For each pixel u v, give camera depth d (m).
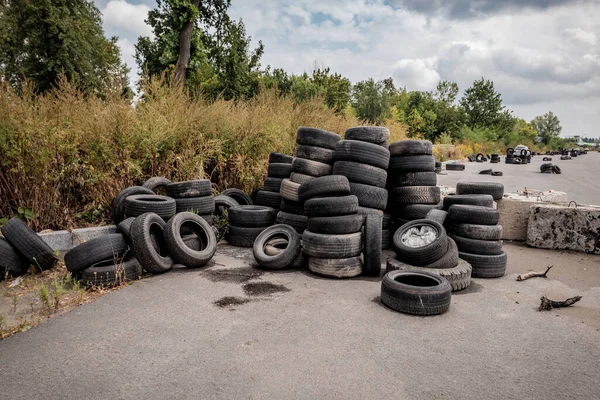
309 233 5.44
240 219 6.98
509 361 3.09
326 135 7.06
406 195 6.89
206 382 2.73
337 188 5.56
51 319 3.78
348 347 3.26
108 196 7.11
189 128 8.72
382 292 4.28
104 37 26.50
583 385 2.77
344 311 4.05
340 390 2.65
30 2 22.53
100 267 4.75
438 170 22.08
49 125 6.63
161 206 5.89
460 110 68.75
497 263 5.37
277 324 3.70
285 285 4.89
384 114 32.78
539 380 2.83
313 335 3.48
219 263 5.88
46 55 23.50
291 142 10.45
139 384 2.70
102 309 4.03
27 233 5.05
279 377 2.79
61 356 3.08
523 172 24.36
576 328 3.73
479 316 4.00
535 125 120.31
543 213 6.99
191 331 3.53
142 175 7.74
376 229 5.25
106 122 7.45
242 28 21.08
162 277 5.13
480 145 56.31
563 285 5.07
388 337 3.47
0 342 3.31
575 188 15.29
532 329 3.70
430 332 3.59
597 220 6.62
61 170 6.63
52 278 5.05
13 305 4.16
